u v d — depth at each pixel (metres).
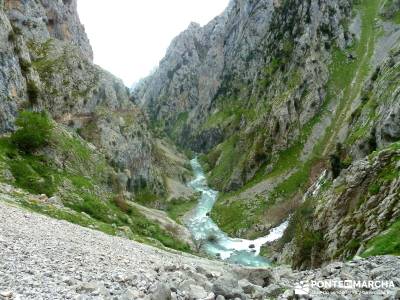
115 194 99.38
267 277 24.05
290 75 197.38
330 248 55.75
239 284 19.83
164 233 95.38
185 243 98.25
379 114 97.50
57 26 159.62
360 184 58.97
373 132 95.50
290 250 90.06
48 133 86.12
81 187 80.38
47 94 119.38
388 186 50.44
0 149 72.44
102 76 148.88
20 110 88.06
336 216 60.78
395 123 85.56
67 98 126.25
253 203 147.25
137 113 171.12
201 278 21.62
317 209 71.88
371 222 48.09
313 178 140.00
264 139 177.75
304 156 158.25
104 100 144.62
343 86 177.75
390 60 130.12
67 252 25.31
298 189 143.00
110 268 22.81
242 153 194.12
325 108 172.25
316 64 185.25
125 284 18.73
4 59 86.62
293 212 122.94
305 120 171.50
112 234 54.22
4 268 17.81
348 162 97.75
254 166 173.38
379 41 192.38
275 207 139.50
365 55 187.88
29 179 67.50
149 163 163.12
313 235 64.12
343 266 25.39
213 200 175.00
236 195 160.62
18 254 21.11
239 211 145.62
